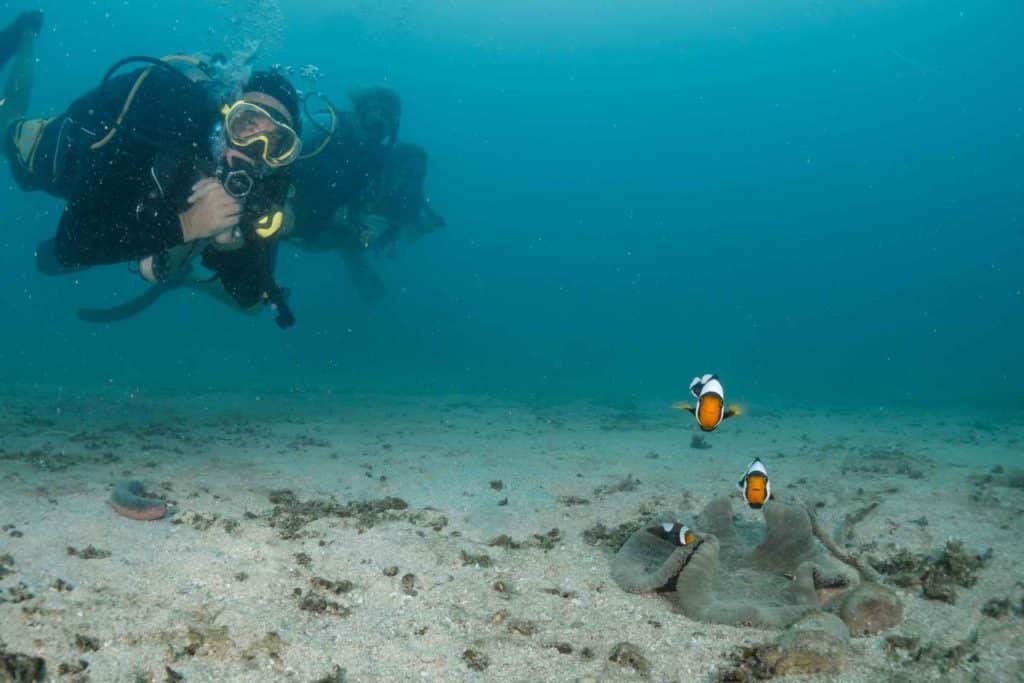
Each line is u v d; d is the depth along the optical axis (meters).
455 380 17.59
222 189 3.83
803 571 3.12
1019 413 11.64
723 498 3.84
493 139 89.38
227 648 2.51
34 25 7.26
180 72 4.10
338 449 6.54
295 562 3.35
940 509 4.62
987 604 3.09
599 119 81.19
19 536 3.37
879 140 86.00
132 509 3.78
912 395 16.72
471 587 3.24
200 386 12.75
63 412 7.92
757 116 80.56
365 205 9.06
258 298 4.63
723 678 2.44
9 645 2.41
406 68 63.88
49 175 5.17
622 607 3.07
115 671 2.31
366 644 2.63
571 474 5.82
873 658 2.64
